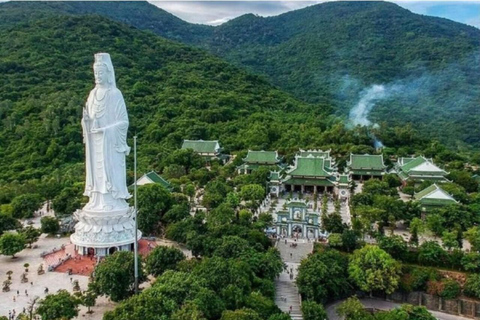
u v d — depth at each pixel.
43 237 113.25
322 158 167.62
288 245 112.44
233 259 87.81
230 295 75.38
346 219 130.38
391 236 106.88
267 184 158.75
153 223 111.62
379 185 149.50
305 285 88.56
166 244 106.94
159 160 188.88
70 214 121.12
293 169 166.62
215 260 82.19
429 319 81.81
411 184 158.38
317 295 88.88
